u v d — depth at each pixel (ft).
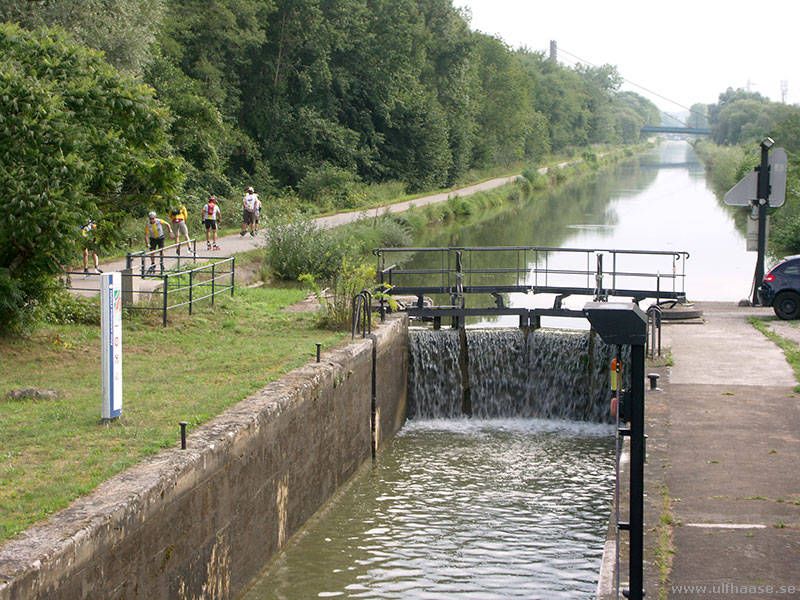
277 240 89.45
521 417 66.85
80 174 48.16
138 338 55.36
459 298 72.84
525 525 45.14
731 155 303.68
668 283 105.60
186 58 174.81
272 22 195.52
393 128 222.48
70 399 41.70
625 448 40.88
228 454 35.65
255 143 185.78
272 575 39.27
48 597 24.29
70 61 53.21
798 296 69.56
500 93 306.96
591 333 64.80
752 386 50.70
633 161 517.96
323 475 47.57
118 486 29.71
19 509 27.73
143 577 29.27
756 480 36.68
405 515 46.50
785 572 28.91
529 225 170.40
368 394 55.62
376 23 214.90
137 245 98.32
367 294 58.23
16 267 50.72
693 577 28.63
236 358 50.49
